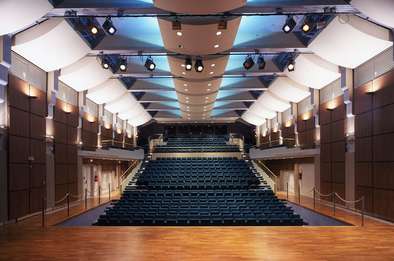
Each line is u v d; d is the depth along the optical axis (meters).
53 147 14.47
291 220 10.95
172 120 34.38
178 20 10.02
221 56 13.57
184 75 15.98
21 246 7.89
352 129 14.09
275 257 7.02
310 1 9.57
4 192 10.77
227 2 8.62
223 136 36.47
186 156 28.83
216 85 18.45
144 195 16.70
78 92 17.50
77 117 17.30
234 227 9.95
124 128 27.81
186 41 11.41
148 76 17.33
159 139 32.66
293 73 16.59
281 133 24.80
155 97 24.22
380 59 11.78
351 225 10.59
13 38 11.06
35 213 12.71
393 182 10.84
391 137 10.98
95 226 10.27
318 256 7.09
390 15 8.99
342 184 14.91
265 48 13.20
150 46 13.27
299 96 19.69
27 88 12.32
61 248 7.70
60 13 9.98
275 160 26.38
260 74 17.12
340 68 14.31
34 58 12.29
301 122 20.56
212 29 10.48
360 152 13.03
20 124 11.79
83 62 14.85
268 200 14.23
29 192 12.27
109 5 9.58
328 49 12.67
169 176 22.84
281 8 9.75
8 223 10.89
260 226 10.16
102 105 21.31
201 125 38.12
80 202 17.19
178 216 11.40
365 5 9.02
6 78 10.78
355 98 13.51
